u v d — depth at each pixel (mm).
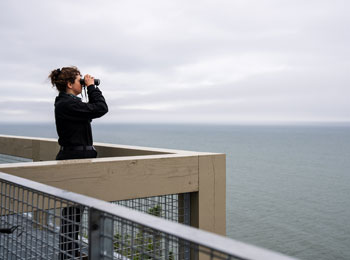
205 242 777
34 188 1479
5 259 1788
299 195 77625
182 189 2941
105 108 3039
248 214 60656
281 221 56750
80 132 2973
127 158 2754
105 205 1148
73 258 1356
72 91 3066
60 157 2953
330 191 82750
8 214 1730
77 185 2500
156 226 910
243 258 694
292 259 663
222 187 3160
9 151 4969
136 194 2732
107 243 1167
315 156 166500
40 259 1489
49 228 1436
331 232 51812
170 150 3350
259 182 92938
